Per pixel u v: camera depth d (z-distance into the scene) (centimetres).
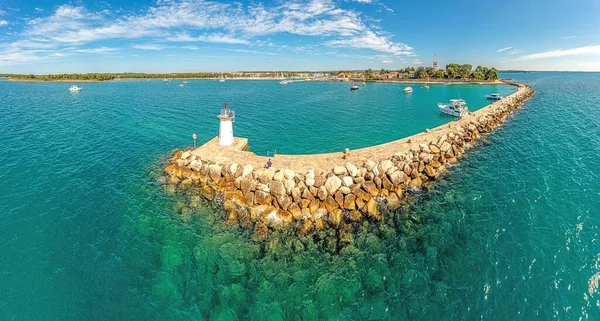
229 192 2583
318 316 1546
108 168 3238
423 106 8038
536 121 5541
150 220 2289
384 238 2105
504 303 1603
